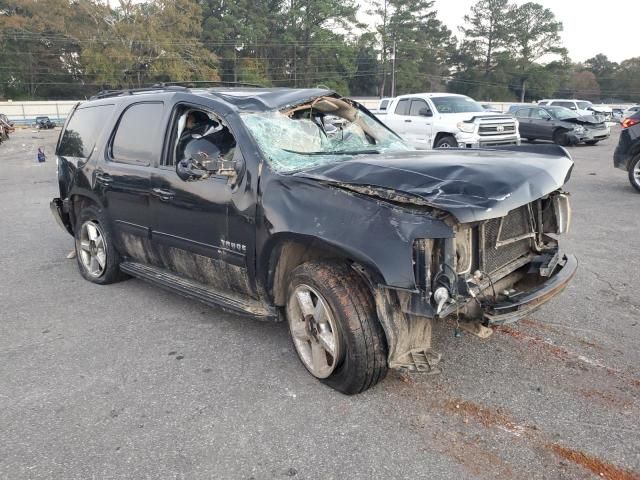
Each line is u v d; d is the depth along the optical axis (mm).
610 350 3852
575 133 20016
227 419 3107
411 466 2689
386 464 2705
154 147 4414
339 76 80625
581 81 105250
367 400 3260
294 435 2945
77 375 3658
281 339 4137
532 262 3650
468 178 2990
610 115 38562
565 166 3527
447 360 3727
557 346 3916
